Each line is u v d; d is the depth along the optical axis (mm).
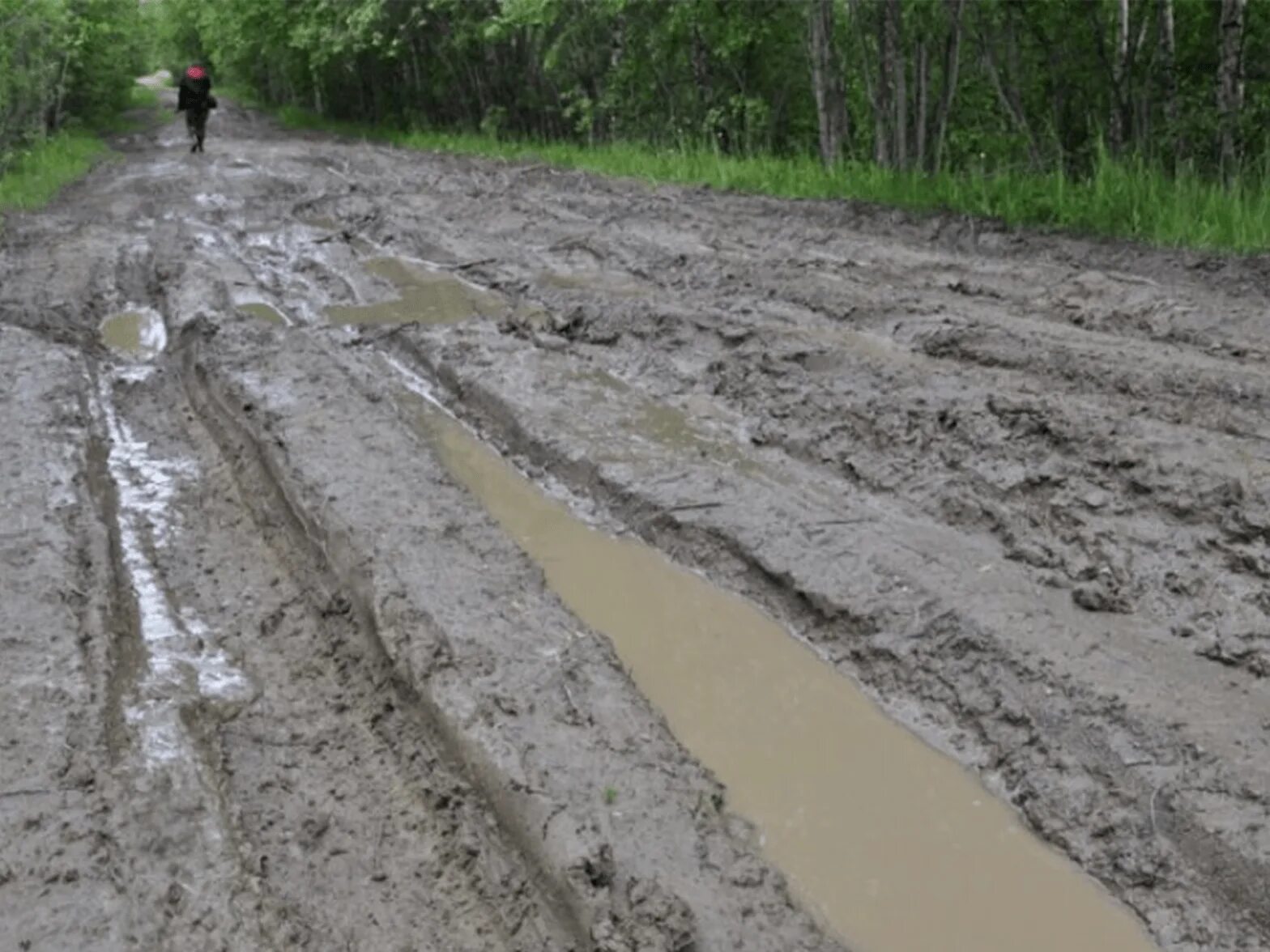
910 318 8688
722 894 3633
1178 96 13203
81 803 3984
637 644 5125
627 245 11875
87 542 5867
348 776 4238
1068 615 4957
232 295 10688
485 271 11383
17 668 4719
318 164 21797
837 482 6367
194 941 3455
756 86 20250
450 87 30312
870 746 4445
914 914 3648
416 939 3516
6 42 22031
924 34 14820
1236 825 3754
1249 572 5141
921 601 5098
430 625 4938
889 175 13664
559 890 3617
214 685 4789
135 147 29328
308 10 32594
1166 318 8211
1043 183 12109
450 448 7285
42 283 11242
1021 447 6383
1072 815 3973
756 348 8242
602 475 6531
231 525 6250
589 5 21656
